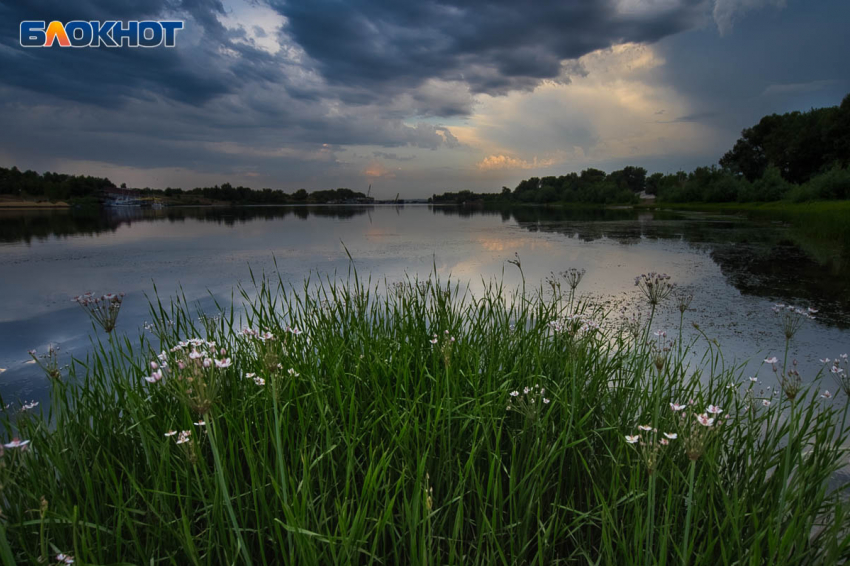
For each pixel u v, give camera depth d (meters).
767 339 5.61
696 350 5.14
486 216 40.81
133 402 2.25
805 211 31.48
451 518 2.14
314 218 37.59
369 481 1.86
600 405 2.97
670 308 7.07
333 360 2.96
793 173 53.00
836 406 3.70
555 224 27.66
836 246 15.43
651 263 11.69
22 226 26.70
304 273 10.05
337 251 14.38
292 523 1.57
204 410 1.48
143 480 2.25
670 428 2.38
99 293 8.30
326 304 4.03
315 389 2.51
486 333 3.70
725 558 1.70
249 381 2.67
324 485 2.12
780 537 1.92
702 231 21.75
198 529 2.14
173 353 2.09
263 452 2.06
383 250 14.63
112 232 22.52
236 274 10.09
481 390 2.74
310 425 2.48
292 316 3.53
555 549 2.21
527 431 2.49
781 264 11.68
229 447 2.12
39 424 2.29
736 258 12.71
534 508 2.21
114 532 1.86
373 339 3.41
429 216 41.91
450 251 14.25
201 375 1.50
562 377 3.03
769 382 4.24
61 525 1.87
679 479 2.21
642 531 1.74
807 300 7.78
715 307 7.20
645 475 2.18
